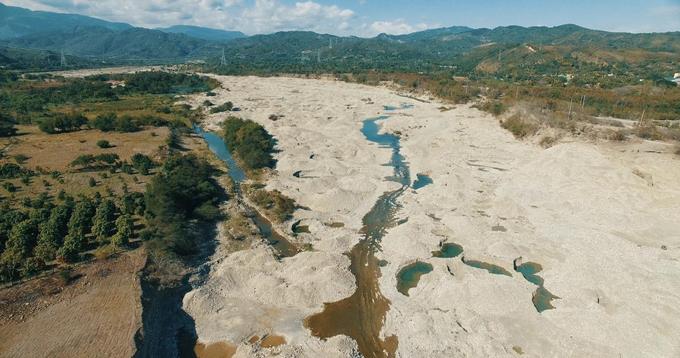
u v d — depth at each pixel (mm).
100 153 94000
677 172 72000
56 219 56688
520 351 39219
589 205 66312
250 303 46125
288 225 63781
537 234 60094
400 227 61500
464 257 55250
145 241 53562
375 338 41656
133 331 37625
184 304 45062
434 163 90438
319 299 46656
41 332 37250
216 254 55562
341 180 80000
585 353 37906
